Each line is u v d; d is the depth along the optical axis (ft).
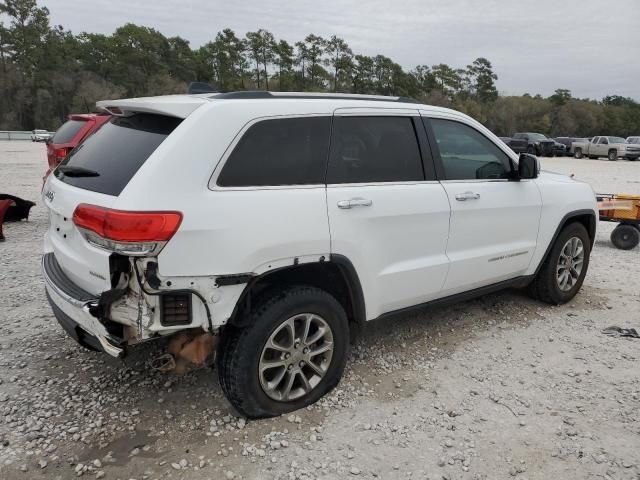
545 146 119.03
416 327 15.31
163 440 9.96
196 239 9.00
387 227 11.68
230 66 289.33
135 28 303.68
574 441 10.12
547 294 16.96
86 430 10.21
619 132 320.91
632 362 13.39
